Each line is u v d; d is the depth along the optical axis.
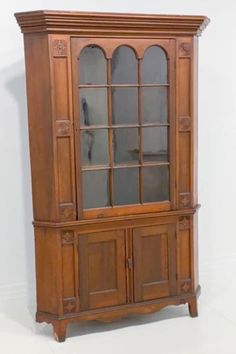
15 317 2.98
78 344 2.62
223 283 3.45
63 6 3.08
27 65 2.51
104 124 2.60
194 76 2.71
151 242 2.74
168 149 2.71
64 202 2.56
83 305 2.65
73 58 2.47
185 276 2.84
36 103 2.52
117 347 2.58
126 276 2.71
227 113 3.49
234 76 3.47
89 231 2.62
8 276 3.16
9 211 3.12
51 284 2.62
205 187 3.51
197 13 3.34
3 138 3.05
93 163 2.61
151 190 2.72
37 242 2.65
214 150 3.50
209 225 3.56
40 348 2.58
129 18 2.47
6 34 2.99
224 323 2.83
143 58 2.60
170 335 2.70
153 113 2.68
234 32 3.42
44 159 2.54
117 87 2.59
